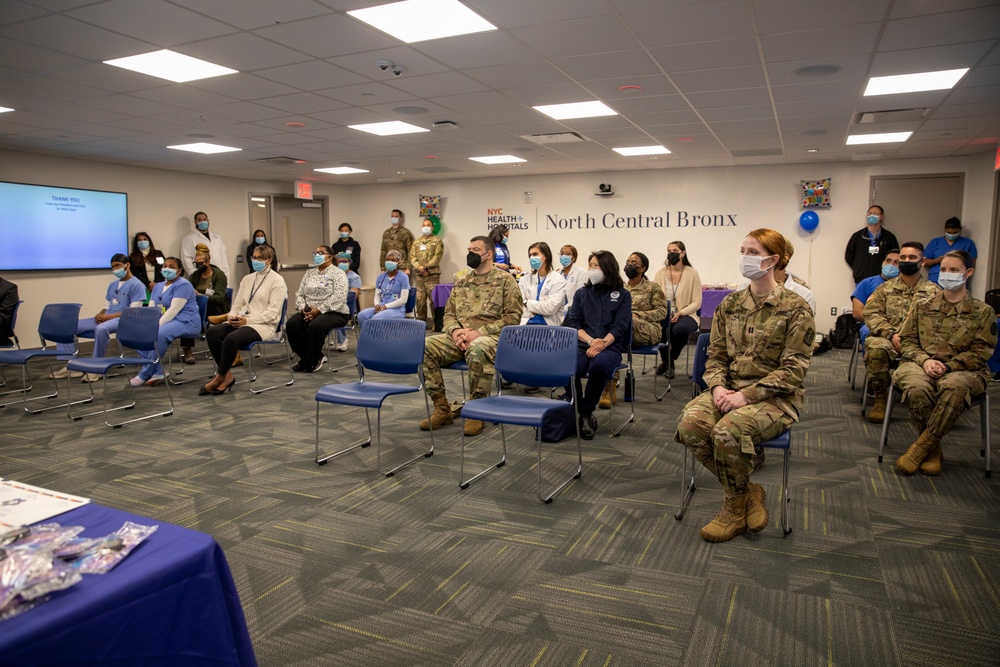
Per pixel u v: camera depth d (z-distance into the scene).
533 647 1.97
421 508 3.05
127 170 8.88
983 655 1.90
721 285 9.18
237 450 3.98
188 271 9.46
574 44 3.92
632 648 1.96
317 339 6.44
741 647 1.96
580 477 3.45
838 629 2.04
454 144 7.50
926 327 3.58
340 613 2.16
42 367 6.94
